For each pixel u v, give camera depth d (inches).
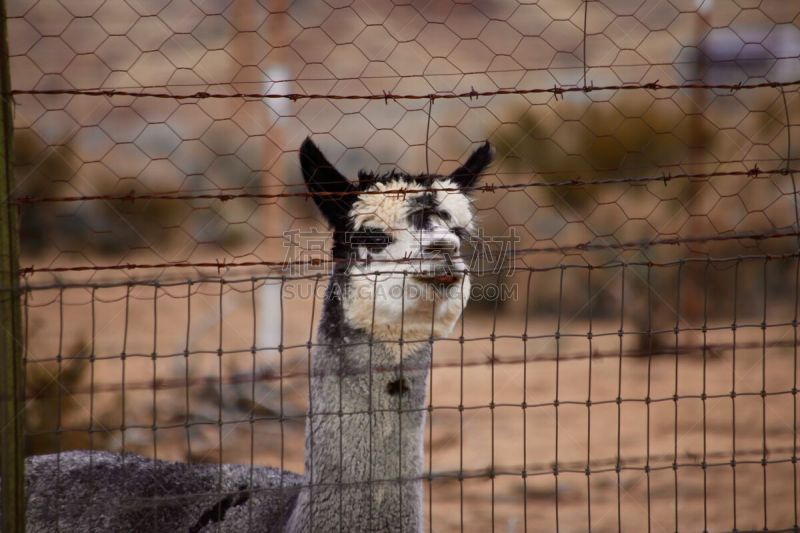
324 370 427.8
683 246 1551.4
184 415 981.8
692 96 1683.1
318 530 414.3
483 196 1530.5
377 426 422.0
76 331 1284.4
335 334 429.1
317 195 422.6
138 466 498.0
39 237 1839.3
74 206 1904.5
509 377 1227.9
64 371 846.5
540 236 1654.8
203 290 1672.0
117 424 876.0
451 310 427.8
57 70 2733.8
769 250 1572.3
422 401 430.3
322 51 2381.9
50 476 492.7
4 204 348.2
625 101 1937.7
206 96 365.1
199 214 2063.2
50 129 2332.7
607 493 804.0
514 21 2659.9
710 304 1531.7
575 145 1818.4
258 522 454.9
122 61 2647.6
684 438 951.6
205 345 1323.8
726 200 1668.3
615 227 1648.6
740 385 1147.3
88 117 2568.9
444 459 905.5
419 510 427.5
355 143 2532.0
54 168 1860.2
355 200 433.1
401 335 401.4
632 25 2337.6
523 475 394.6
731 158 1697.8
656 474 847.7
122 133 2696.9
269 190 1428.4
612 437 976.3
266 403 1027.3
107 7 2847.0
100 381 1087.6
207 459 853.2
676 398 410.3
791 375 1187.9
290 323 1417.3
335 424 422.0
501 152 1814.7
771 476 824.3
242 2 1721.2
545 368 1275.8
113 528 463.8
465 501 789.9
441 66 2348.7
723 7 2244.1
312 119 2165.4
